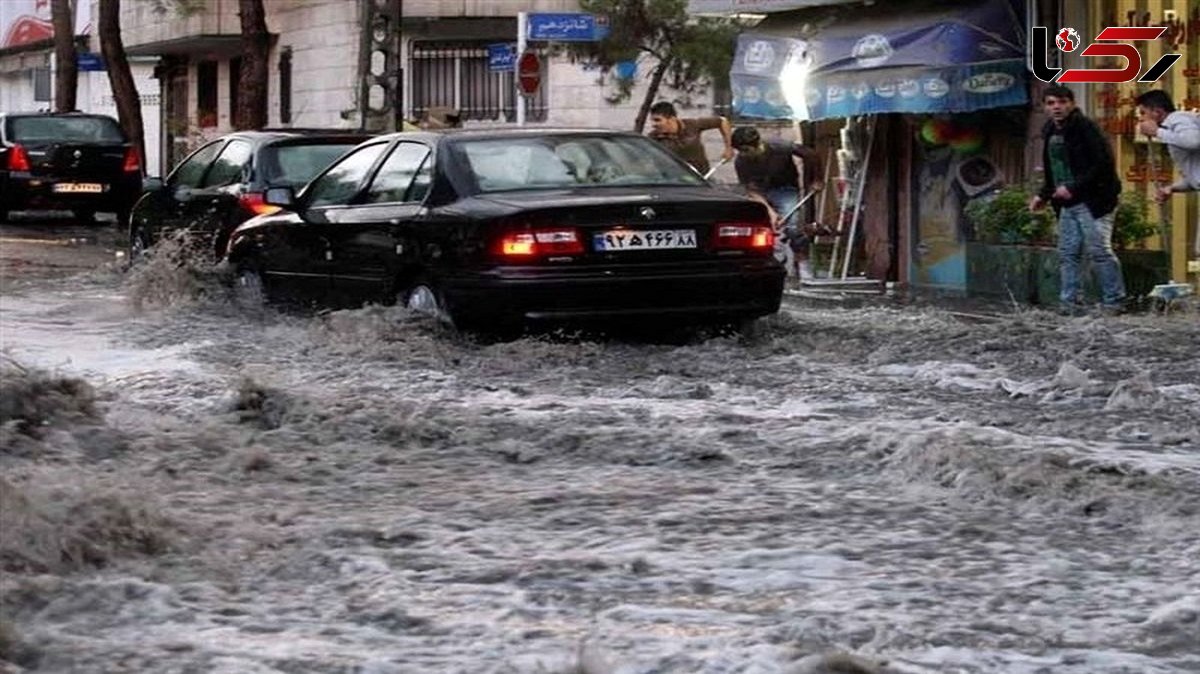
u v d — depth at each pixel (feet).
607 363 79.36
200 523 45.16
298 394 63.98
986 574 41.16
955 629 36.22
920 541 44.39
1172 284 112.47
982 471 50.57
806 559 42.27
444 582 40.14
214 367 77.51
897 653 34.42
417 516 47.11
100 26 277.64
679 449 56.54
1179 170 111.14
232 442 57.82
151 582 39.40
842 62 135.23
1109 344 89.40
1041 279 118.83
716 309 85.87
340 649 34.86
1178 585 40.06
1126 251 113.50
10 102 453.17
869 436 58.13
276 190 98.43
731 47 187.21
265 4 301.43
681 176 90.33
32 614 37.14
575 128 92.73
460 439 58.85
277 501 49.14
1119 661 33.99
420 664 33.73
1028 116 129.08
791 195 139.03
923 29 128.47
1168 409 67.46
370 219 90.99
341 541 44.01
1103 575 41.11
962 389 72.69
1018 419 64.64
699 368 78.64
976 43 126.41
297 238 97.76
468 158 88.43
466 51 258.57
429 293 86.33
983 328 95.66
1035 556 42.91
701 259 85.40
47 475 49.65
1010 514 47.70
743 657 33.60
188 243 116.06
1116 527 46.11
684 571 41.14
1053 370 79.71
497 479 52.60
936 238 139.54
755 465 54.75
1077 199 108.58
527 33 174.19
